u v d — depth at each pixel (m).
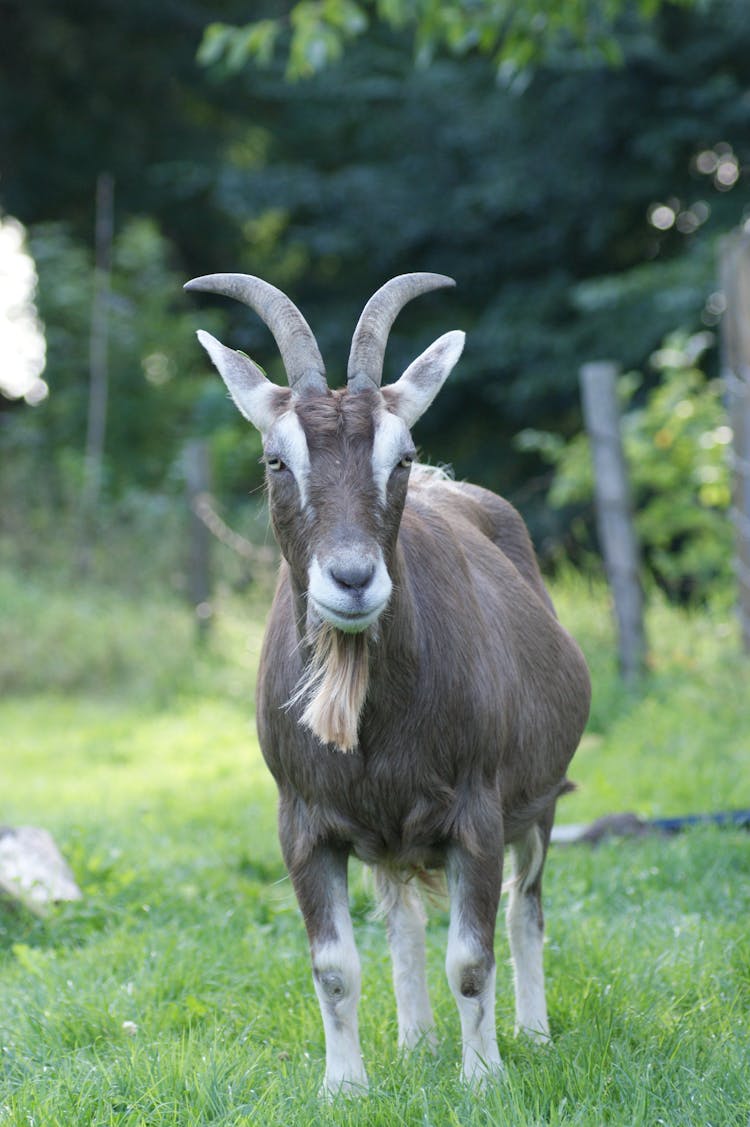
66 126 43.09
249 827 13.31
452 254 37.22
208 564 23.25
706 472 18.84
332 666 6.70
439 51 36.41
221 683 21.81
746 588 17.00
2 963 9.62
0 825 11.65
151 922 10.31
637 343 31.84
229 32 16.83
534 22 16.72
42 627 24.00
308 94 38.72
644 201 34.44
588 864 10.94
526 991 8.05
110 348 32.25
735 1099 6.59
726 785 13.27
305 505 6.50
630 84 32.44
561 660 8.59
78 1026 8.11
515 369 35.62
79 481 28.56
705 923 9.48
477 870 7.17
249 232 45.31
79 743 19.17
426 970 8.77
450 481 9.40
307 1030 8.04
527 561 9.33
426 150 37.16
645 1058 7.08
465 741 7.15
